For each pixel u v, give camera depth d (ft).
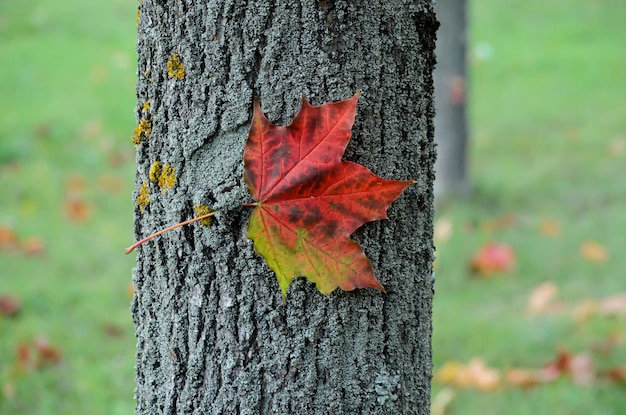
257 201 5.21
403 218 5.61
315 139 5.13
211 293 5.56
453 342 14.30
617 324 14.55
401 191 5.14
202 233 5.49
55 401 12.03
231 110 5.31
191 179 5.48
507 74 38.09
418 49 5.53
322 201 5.18
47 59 37.47
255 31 5.20
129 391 12.49
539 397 12.10
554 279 17.15
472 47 41.50
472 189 24.13
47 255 18.37
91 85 34.12
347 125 5.09
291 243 5.22
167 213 5.62
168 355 5.81
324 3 5.17
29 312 15.37
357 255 5.20
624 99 32.60
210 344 5.64
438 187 23.86
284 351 5.51
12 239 18.67
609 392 12.19
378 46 5.31
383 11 5.30
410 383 5.88
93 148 27.09
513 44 42.70
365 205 5.17
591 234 19.49
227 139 5.38
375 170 5.43
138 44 5.70
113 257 18.40
